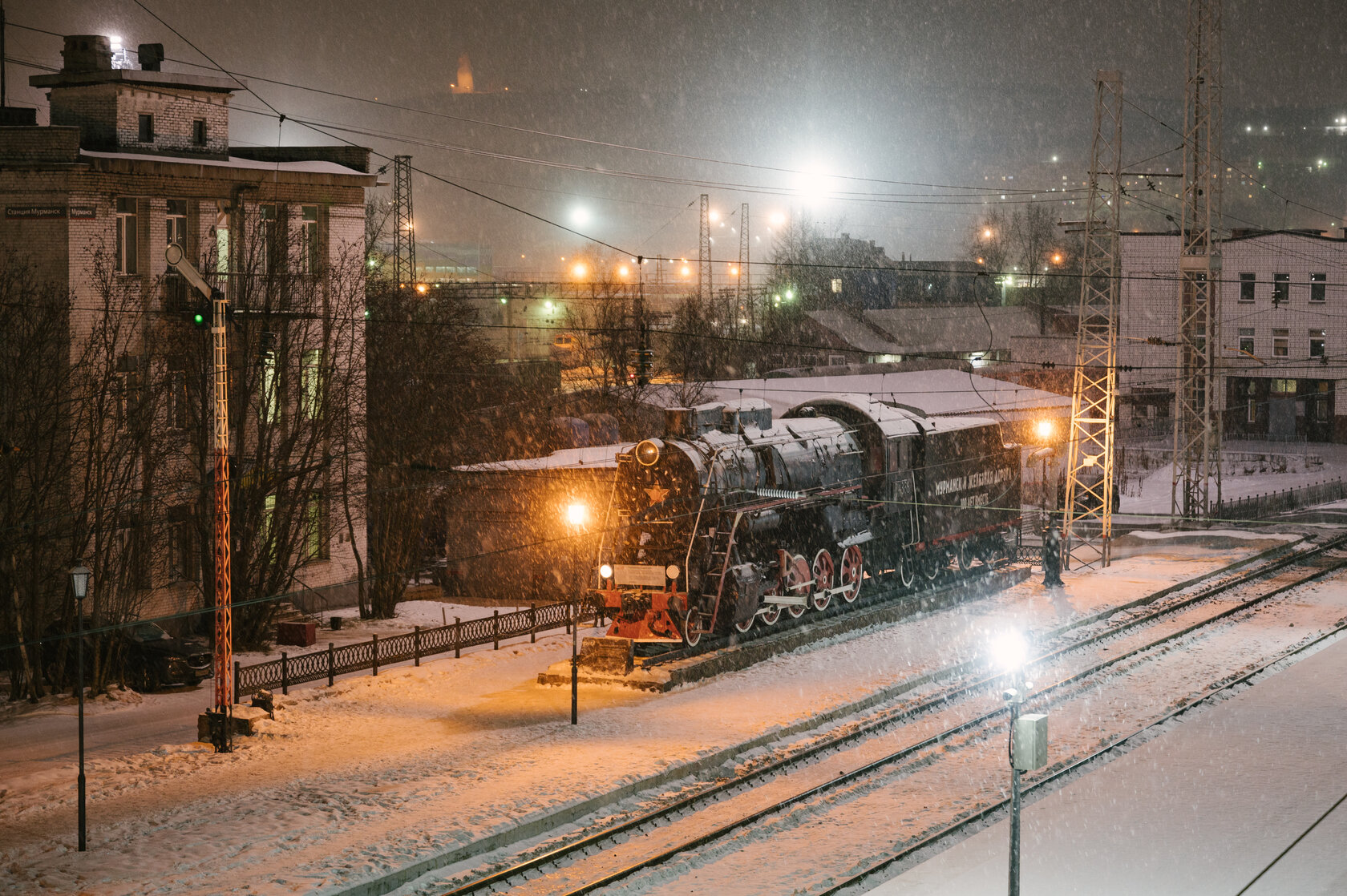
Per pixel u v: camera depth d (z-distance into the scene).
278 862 17.12
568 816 19.44
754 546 32.00
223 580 23.36
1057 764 22.81
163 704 27.66
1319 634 34.97
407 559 38.44
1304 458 74.75
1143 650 32.75
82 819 17.67
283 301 33.94
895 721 25.75
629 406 58.38
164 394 32.91
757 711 25.73
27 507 28.92
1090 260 45.38
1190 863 17.56
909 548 38.06
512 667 30.08
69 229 31.23
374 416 38.81
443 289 65.62
